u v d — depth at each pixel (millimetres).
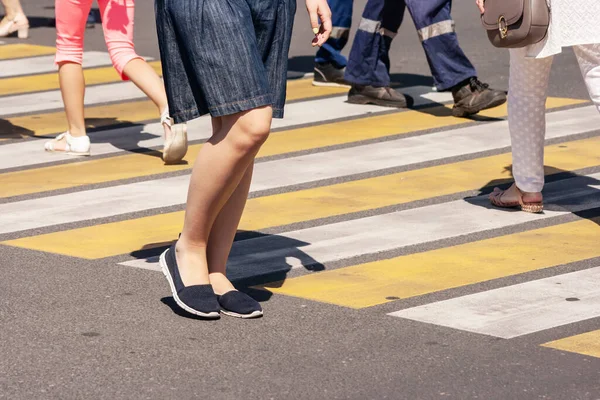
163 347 4633
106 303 5184
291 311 5074
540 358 4504
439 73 9391
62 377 4328
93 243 6191
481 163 7949
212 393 4180
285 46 4934
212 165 4852
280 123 9367
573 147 8297
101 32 14734
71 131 8438
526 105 6602
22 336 4758
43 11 16984
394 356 4527
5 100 10547
